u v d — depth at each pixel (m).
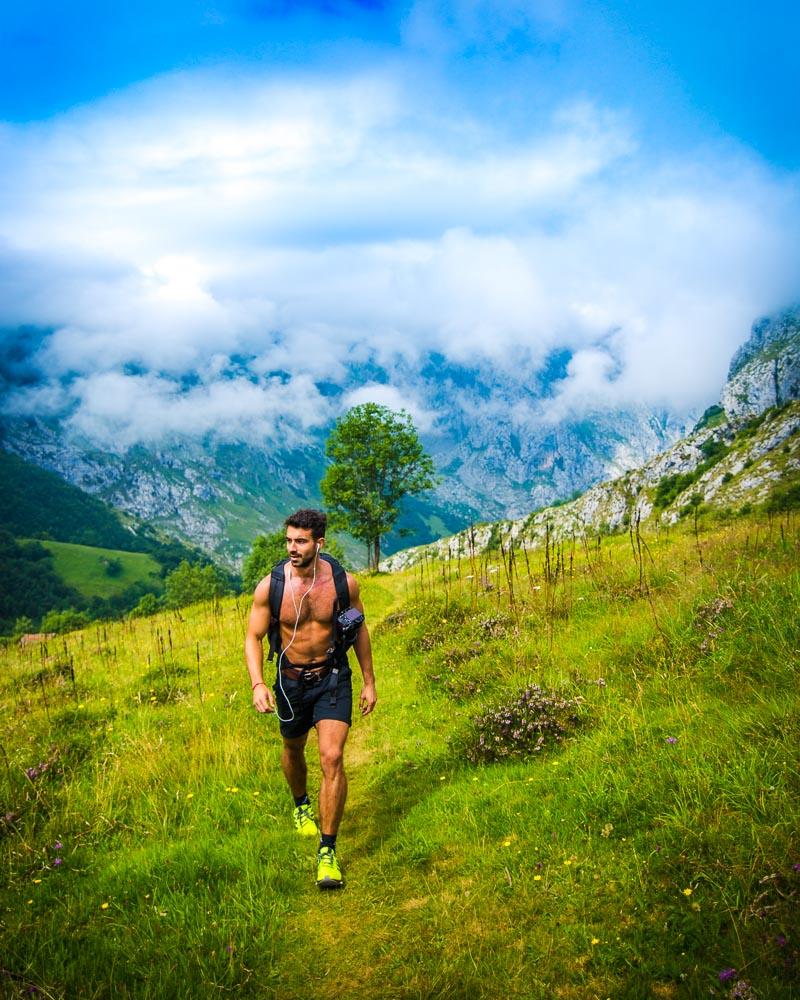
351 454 46.25
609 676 6.96
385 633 13.06
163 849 4.96
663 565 10.94
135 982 3.41
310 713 4.91
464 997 3.06
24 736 7.95
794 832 3.53
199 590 123.12
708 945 3.02
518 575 14.14
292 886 4.43
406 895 4.08
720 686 5.80
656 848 3.79
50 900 4.43
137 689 10.50
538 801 4.82
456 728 6.99
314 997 3.26
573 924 3.40
